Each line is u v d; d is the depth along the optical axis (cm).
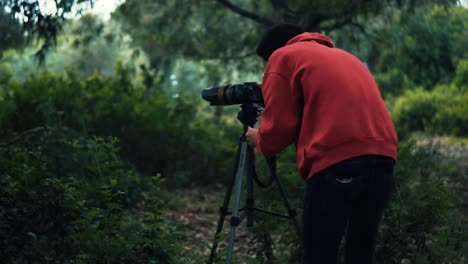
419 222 371
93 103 771
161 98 825
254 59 1000
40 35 447
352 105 249
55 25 450
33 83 725
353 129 246
